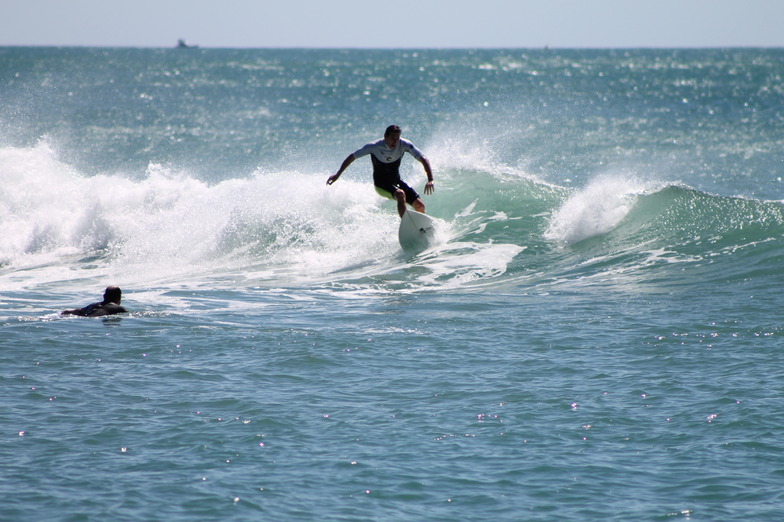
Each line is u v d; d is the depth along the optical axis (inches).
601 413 962.7
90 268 2132.1
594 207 2060.8
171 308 1588.3
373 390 1062.4
